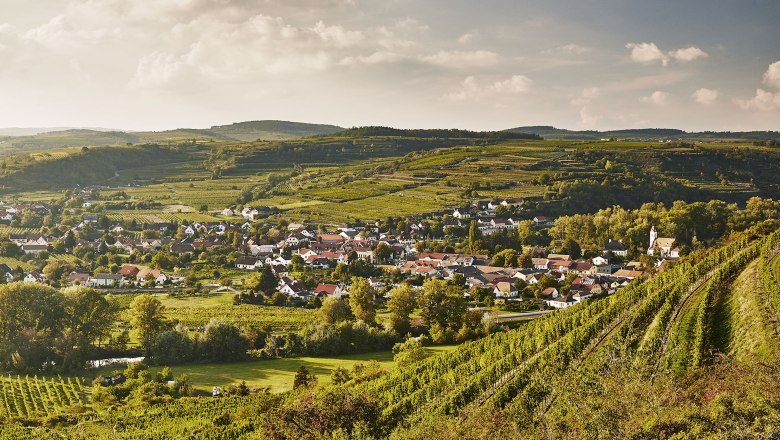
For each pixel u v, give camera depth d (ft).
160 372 488.85
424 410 342.23
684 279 425.28
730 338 327.06
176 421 385.70
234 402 415.85
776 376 229.45
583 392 262.47
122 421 387.96
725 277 411.95
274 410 327.26
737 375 244.22
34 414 407.23
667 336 345.72
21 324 541.75
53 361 521.65
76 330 554.87
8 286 565.12
